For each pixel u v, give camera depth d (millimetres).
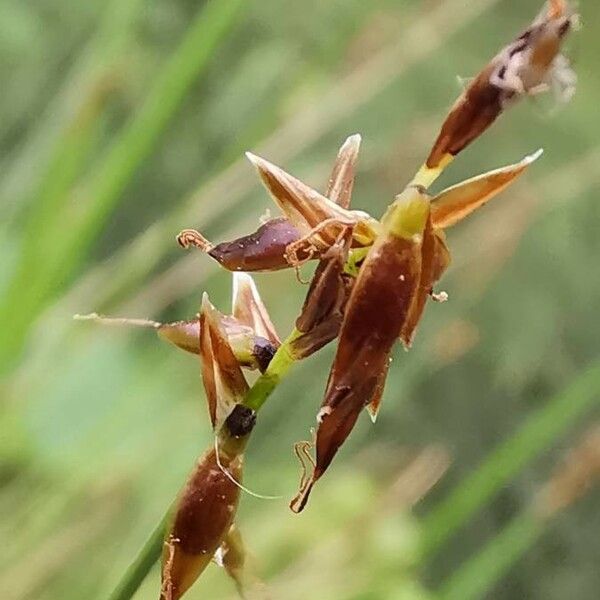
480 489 59
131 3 66
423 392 105
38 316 65
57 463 78
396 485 75
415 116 102
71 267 65
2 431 77
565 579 102
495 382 106
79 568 73
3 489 77
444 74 106
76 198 70
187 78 61
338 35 99
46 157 80
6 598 70
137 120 63
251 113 106
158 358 88
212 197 75
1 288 79
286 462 84
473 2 79
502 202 90
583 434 95
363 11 99
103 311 77
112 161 63
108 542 75
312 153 100
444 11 79
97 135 88
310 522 74
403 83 104
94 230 65
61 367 80
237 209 94
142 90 96
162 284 77
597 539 102
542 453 95
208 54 60
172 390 86
